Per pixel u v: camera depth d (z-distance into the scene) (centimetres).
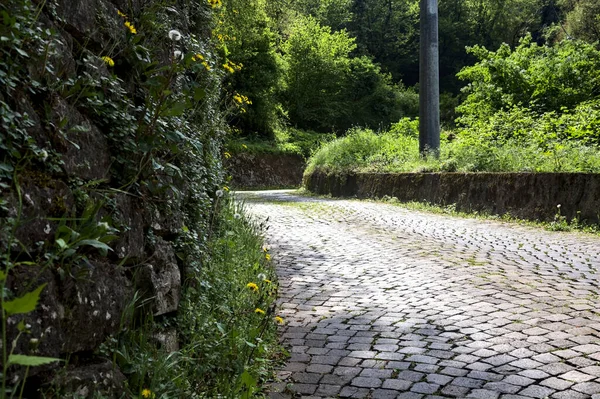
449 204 1295
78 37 270
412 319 475
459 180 1285
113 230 241
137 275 282
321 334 444
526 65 1977
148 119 307
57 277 204
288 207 1463
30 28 212
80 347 216
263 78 3828
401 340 424
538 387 334
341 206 1455
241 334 366
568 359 377
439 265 694
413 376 356
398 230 1016
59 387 189
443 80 6650
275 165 3706
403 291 571
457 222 1103
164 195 335
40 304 188
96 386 212
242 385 307
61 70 243
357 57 5991
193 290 378
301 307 521
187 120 409
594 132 1302
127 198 283
